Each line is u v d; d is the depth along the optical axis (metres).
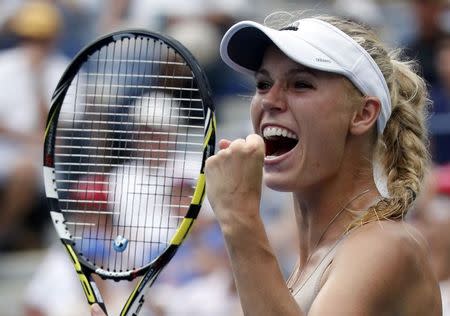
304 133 9.73
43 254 26.78
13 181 26.81
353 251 9.25
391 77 10.20
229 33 10.17
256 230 9.17
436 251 17.75
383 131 10.20
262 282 9.01
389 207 9.73
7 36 29.62
